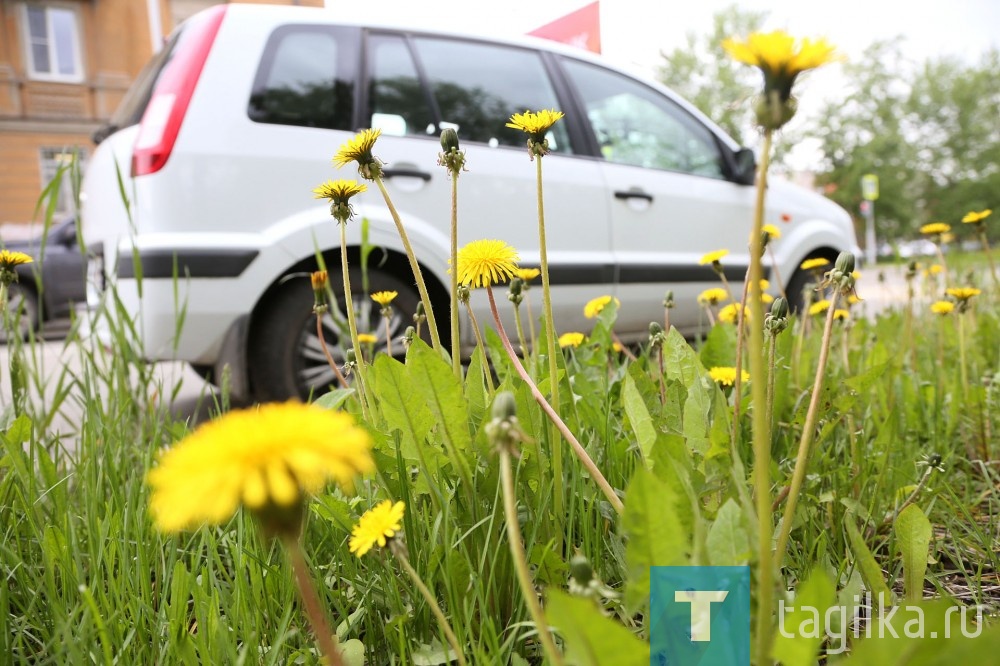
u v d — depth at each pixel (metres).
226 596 1.02
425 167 2.96
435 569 0.93
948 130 33.88
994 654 0.50
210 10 2.76
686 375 1.18
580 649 0.53
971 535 1.30
